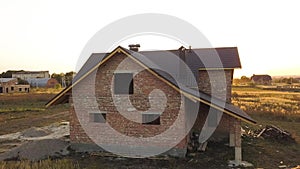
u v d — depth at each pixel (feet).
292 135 67.41
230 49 71.31
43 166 43.47
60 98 54.80
